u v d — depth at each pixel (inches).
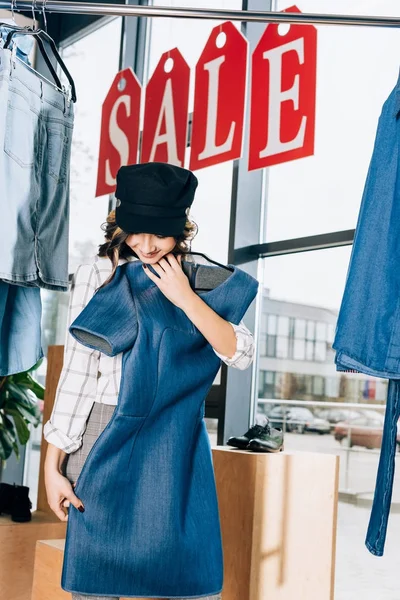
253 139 108.0
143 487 64.9
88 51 193.2
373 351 68.6
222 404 134.0
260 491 95.1
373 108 118.5
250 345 68.7
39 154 92.4
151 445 65.8
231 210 138.0
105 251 70.2
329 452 121.0
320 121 127.1
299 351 127.8
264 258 137.0
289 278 131.3
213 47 117.3
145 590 63.9
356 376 118.0
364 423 116.2
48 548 101.5
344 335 70.9
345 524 116.8
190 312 66.2
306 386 125.9
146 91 132.1
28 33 86.4
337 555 117.1
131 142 135.3
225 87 114.6
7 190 88.0
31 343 98.7
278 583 95.9
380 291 69.2
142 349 65.9
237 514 96.9
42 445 138.8
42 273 92.7
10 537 126.0
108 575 63.9
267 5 142.8
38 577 103.0
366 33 120.6
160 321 67.0
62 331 186.5
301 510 98.3
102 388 68.1
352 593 114.3
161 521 64.4
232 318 70.2
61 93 95.4
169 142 126.4
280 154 103.9
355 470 116.6
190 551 64.6
